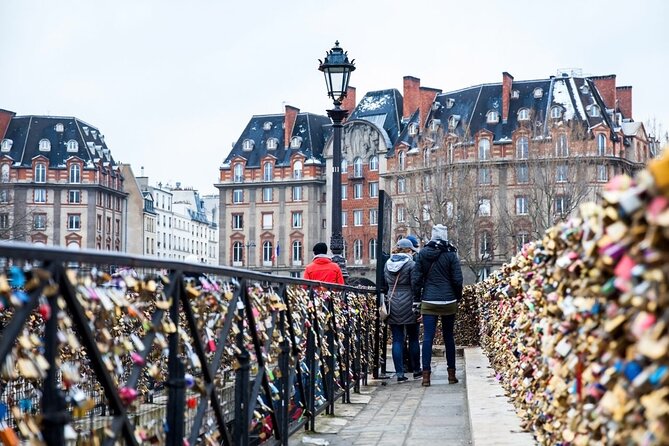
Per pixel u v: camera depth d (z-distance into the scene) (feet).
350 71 57.82
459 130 316.40
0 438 11.40
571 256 15.31
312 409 30.76
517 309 27.96
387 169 338.34
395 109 350.02
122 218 439.22
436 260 45.27
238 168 387.14
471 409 29.40
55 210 389.19
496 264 287.28
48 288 11.48
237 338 21.01
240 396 21.03
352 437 29.99
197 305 17.75
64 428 11.82
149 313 18.98
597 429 13.56
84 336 12.92
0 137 390.21
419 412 35.94
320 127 386.52
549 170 252.01
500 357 36.63
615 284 11.09
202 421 18.02
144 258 14.29
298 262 375.86
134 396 14.46
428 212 261.24
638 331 9.88
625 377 11.25
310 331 30.81
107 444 13.74
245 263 384.68
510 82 314.35
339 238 58.18
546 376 20.15
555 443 18.45
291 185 377.50
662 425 9.24
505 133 308.19
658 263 9.26
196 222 607.37
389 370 58.70
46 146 392.27
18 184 385.29
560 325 16.85
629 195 9.94
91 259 12.39
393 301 49.24
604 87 308.40
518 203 302.25
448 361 46.57
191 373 19.75
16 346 12.28
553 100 305.12
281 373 25.99
